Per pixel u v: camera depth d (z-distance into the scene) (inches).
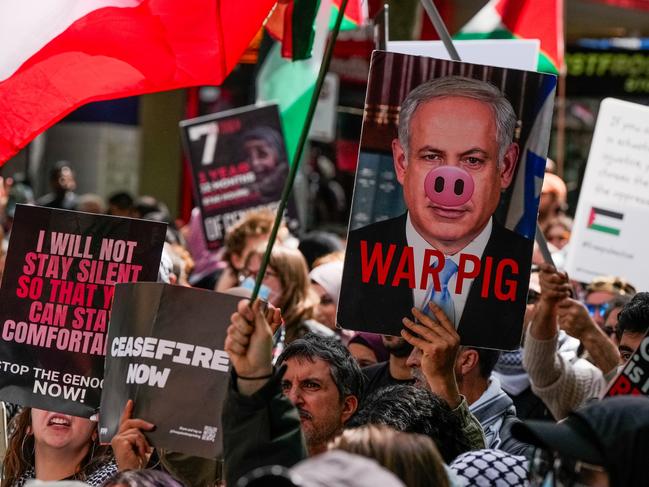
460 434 235.3
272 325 222.4
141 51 291.0
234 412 201.9
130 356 238.1
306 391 253.1
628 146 350.3
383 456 167.2
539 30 448.1
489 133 241.0
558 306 294.5
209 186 478.9
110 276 259.1
